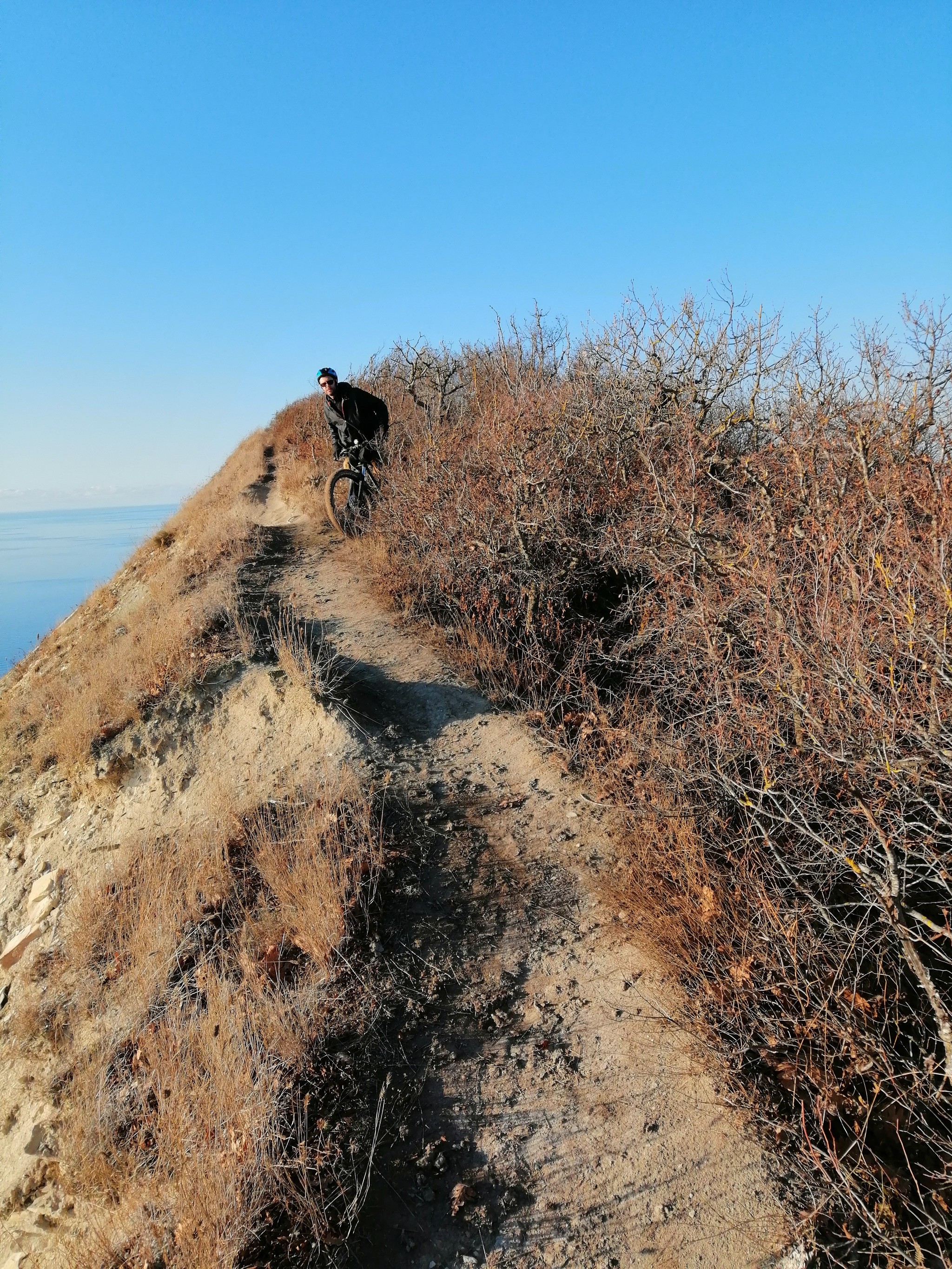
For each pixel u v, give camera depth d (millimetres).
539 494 6344
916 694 3031
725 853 3725
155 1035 3660
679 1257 2615
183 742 6262
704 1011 3283
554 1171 2924
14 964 5285
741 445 6719
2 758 7500
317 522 11117
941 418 4746
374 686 6379
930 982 2752
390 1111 3090
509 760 5496
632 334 6949
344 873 4129
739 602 4102
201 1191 2666
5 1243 3324
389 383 12992
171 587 9008
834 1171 2779
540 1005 3635
